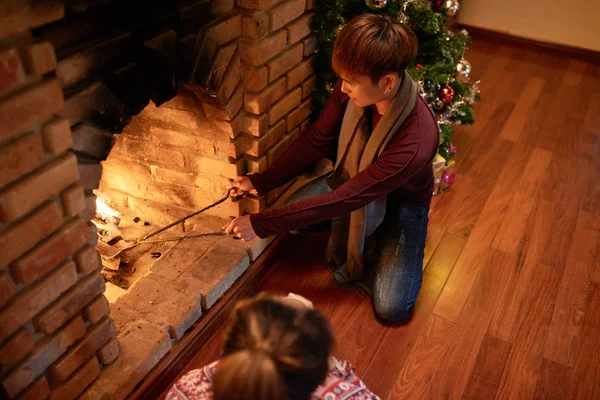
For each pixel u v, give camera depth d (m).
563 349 1.81
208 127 1.74
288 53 1.75
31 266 1.11
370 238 2.01
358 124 1.71
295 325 0.80
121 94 1.26
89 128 1.22
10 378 1.16
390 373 1.72
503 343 1.82
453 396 1.67
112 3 1.17
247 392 0.74
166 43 1.32
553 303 1.96
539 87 3.22
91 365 1.41
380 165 1.62
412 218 1.91
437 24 2.05
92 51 1.17
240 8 1.55
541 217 2.33
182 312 1.66
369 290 1.95
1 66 0.91
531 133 2.83
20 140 1.00
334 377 1.00
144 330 1.60
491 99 3.09
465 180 2.51
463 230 2.25
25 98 0.97
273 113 1.81
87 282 1.29
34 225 1.08
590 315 1.93
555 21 3.47
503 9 3.58
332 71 1.95
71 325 1.29
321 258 2.09
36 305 1.16
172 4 1.31
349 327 1.85
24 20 0.93
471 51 3.57
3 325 1.09
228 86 1.61
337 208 1.64
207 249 1.87
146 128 1.84
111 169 2.02
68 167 1.11
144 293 1.71
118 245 1.95
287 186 2.12
